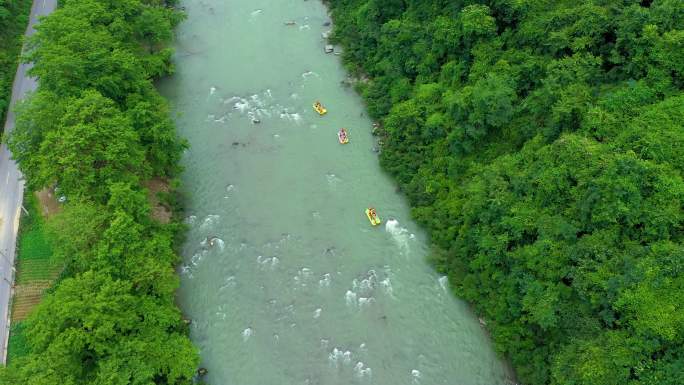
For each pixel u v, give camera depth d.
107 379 56.47
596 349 55.00
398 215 85.12
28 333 60.41
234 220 85.69
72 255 66.44
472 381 67.06
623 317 55.72
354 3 118.50
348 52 111.81
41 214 82.06
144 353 61.56
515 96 79.19
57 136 72.31
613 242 59.78
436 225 80.06
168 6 129.25
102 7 99.12
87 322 57.84
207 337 72.25
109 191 71.75
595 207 61.03
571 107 68.94
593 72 72.44
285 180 91.06
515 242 69.75
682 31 65.50
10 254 77.06
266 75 110.62
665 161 60.19
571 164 64.75
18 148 75.88
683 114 62.44
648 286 54.09
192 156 95.69
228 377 68.25
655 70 67.12
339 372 68.19
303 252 80.94
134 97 87.38
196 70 112.69
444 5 94.31
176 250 81.25
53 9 120.31
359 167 92.50
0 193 84.81
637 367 52.56
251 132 99.25
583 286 58.69
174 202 86.44
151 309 65.00
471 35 86.31
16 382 54.97
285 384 67.44
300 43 118.19
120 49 93.81
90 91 79.12
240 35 121.44
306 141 97.19
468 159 82.44
